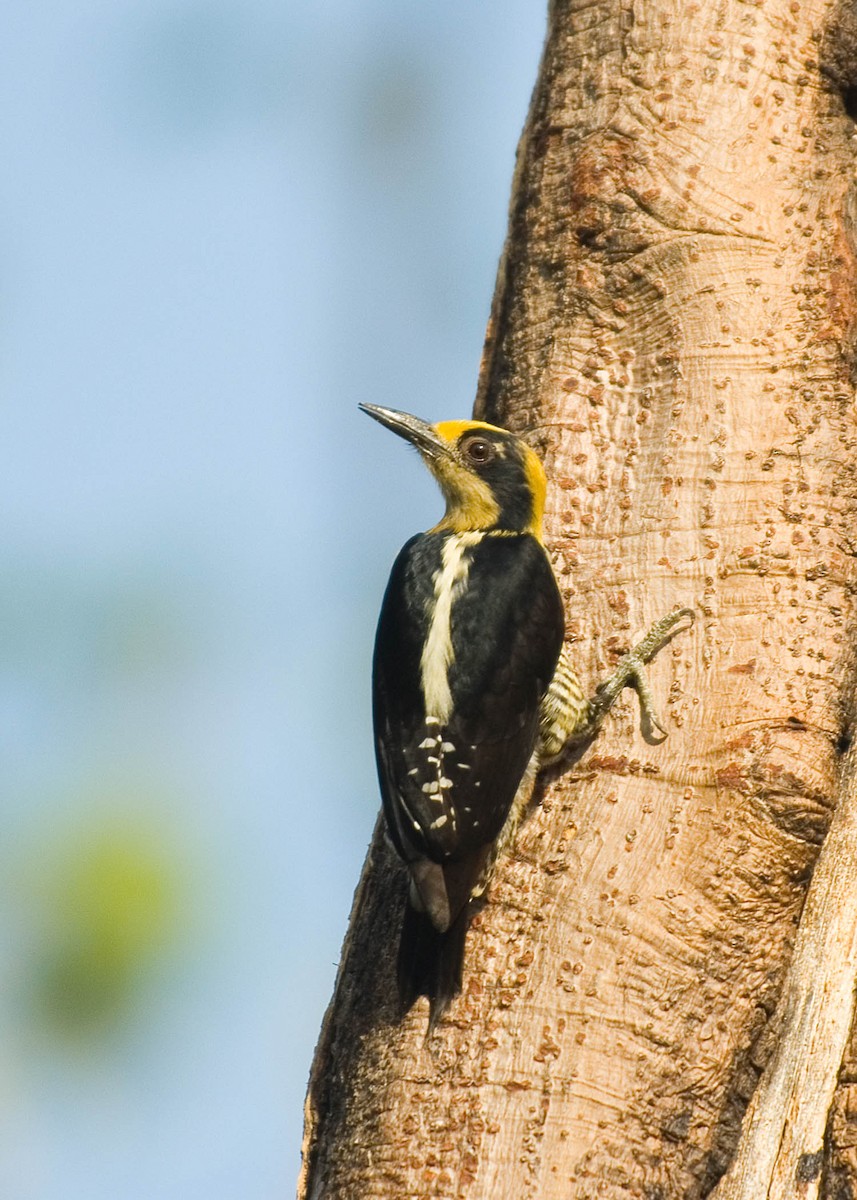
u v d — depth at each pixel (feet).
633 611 37.65
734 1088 33.09
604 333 40.52
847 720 35.94
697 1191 32.32
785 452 37.81
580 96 42.65
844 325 38.78
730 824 34.47
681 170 40.45
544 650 37.70
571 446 40.16
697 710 35.91
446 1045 33.12
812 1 42.11
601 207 40.83
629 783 35.65
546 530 39.83
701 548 37.47
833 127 41.27
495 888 35.29
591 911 33.91
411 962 34.45
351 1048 35.50
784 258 39.65
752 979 33.76
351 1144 33.22
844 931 33.55
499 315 44.52
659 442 38.88
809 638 36.29
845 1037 32.65
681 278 39.68
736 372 38.70
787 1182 31.94
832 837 34.60
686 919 33.73
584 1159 31.50
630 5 42.52
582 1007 32.89
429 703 37.86
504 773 36.81
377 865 39.19
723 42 41.50
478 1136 31.94
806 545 37.09
